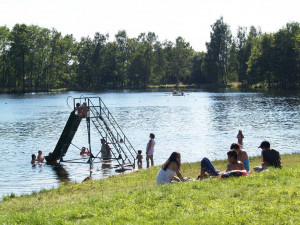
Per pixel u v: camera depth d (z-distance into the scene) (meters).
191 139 34.59
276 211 8.27
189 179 13.41
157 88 164.38
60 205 11.09
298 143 31.11
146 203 9.64
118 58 160.75
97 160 27.36
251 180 10.92
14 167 24.66
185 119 51.12
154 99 96.75
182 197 9.84
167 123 47.12
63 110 70.12
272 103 72.50
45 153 29.83
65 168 24.34
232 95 103.44
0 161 26.73
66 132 26.20
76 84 165.75
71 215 9.34
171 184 11.52
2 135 39.59
